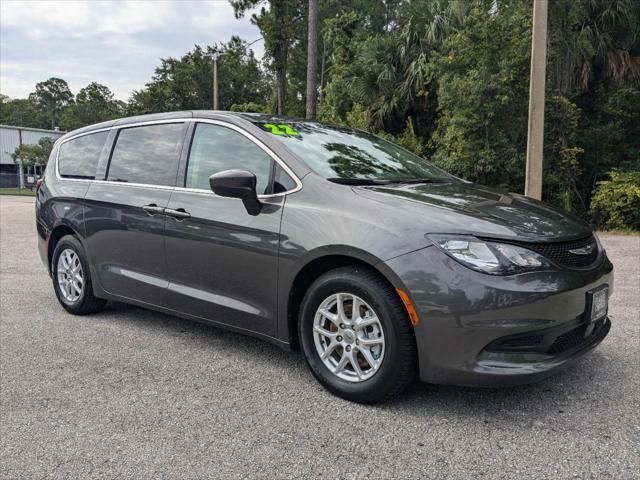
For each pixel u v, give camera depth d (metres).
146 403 3.01
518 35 12.02
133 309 5.10
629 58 12.62
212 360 3.69
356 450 2.48
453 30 13.69
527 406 2.90
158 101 41.38
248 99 43.78
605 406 2.89
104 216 4.36
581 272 2.80
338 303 3.00
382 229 2.82
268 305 3.29
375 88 16.14
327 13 37.81
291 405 2.96
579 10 12.03
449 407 2.90
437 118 15.64
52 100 116.06
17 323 4.64
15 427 2.75
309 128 3.91
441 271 2.64
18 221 15.07
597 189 12.59
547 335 2.66
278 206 3.24
